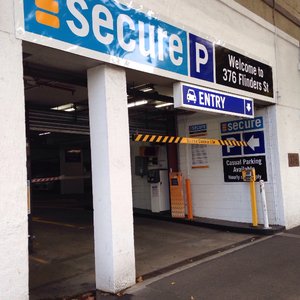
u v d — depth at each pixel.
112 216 4.68
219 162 9.23
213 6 6.78
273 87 8.32
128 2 4.99
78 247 7.18
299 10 9.90
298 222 8.72
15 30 3.78
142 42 5.16
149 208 10.97
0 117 3.63
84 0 4.44
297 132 9.19
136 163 10.99
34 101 7.34
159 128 9.81
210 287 4.75
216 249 6.76
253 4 8.09
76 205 14.58
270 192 8.39
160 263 5.96
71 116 7.61
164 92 7.21
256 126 8.61
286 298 4.34
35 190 22.81
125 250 4.80
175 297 4.46
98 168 4.82
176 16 5.88
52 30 4.10
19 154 3.75
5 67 3.69
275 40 8.63
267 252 6.37
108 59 4.66
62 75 5.17
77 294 4.71
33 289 4.95
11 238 3.64
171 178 9.71
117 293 4.64
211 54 6.48
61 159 20.05
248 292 4.55
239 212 8.84
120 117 4.88
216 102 6.48
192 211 9.73
